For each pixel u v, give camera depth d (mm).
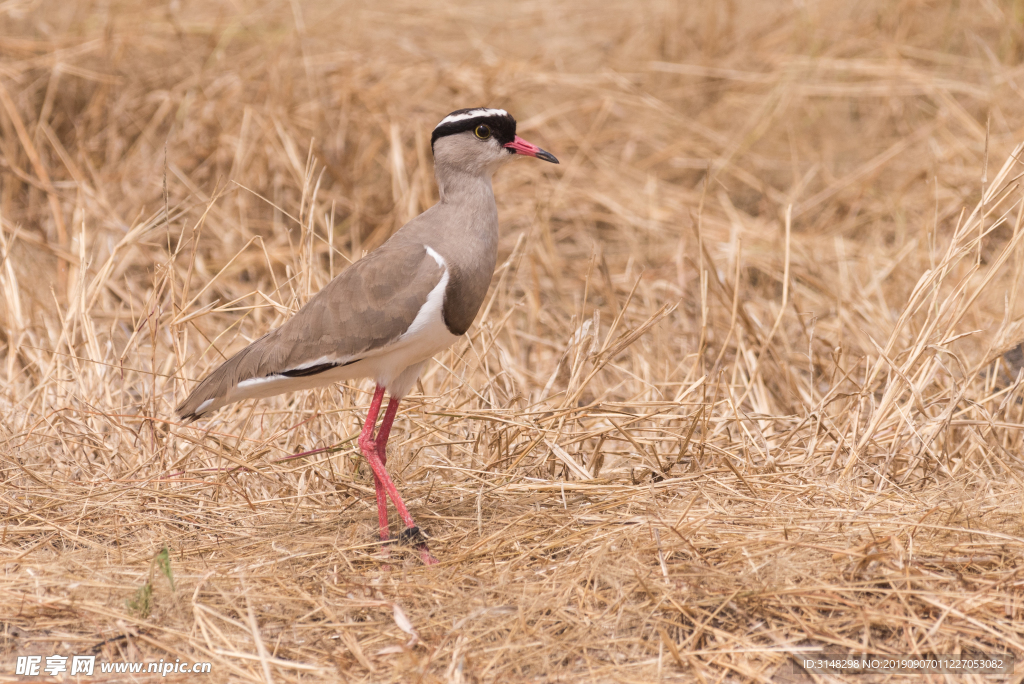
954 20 20703
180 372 11758
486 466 10578
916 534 8875
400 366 9727
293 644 8031
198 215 16438
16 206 16578
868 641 7816
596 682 7473
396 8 20281
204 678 7578
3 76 17328
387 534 9609
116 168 17250
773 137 19688
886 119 19859
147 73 18203
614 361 13750
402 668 7598
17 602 8344
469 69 18828
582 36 21234
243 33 18609
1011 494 9438
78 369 11516
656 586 8312
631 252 16703
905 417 10234
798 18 21219
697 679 7492
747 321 12930
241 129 17219
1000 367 11922
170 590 8398
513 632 7918
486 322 12938
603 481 10281
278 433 11320
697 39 21297
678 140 19469
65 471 10648
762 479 10133
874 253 16234
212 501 10234
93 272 14625
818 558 8531
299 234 16594
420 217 9938
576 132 18953
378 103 17828
